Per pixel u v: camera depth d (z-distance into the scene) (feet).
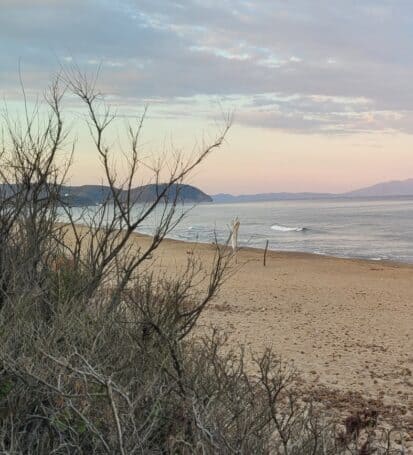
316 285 82.48
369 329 46.14
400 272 106.32
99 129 16.96
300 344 37.63
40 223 15.30
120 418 9.60
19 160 15.69
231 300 61.00
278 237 230.07
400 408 22.94
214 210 642.22
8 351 11.06
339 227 293.64
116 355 12.05
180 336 14.84
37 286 14.08
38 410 10.45
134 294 16.14
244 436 9.51
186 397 10.23
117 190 15.60
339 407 22.44
